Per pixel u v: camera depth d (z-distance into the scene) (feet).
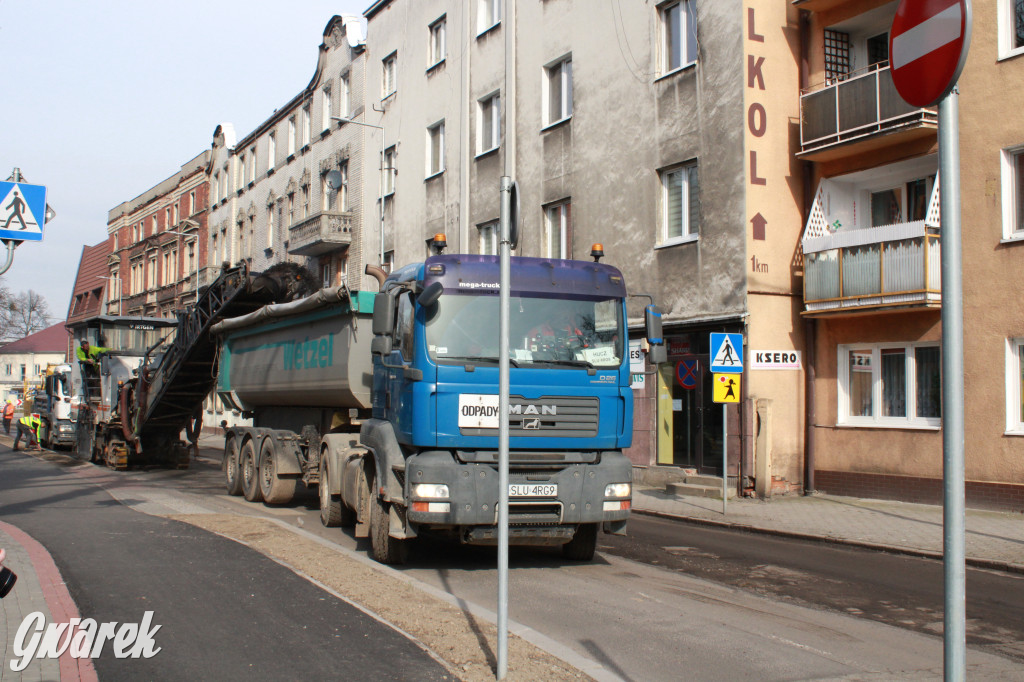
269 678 16.83
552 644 19.31
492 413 27.71
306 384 42.70
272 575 25.91
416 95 95.55
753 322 52.49
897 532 37.70
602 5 66.44
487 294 28.76
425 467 26.91
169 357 65.51
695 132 57.00
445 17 90.58
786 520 42.01
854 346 51.70
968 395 44.93
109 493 50.42
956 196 9.00
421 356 27.63
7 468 71.15
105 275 213.46
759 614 23.49
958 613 8.73
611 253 64.34
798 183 54.90
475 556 32.45
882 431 49.44
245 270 54.75
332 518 37.96
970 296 45.14
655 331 31.12
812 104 52.75
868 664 19.02
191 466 76.13
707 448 55.47
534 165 74.18
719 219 54.75
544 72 73.77
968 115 45.75
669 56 60.64
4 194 31.94
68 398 91.56
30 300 297.33
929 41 9.53
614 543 36.14
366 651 18.52
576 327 29.37
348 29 111.04
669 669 18.44
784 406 53.06
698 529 41.06
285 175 130.11
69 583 24.84
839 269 49.96
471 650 18.60
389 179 100.99
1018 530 37.42
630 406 29.66
